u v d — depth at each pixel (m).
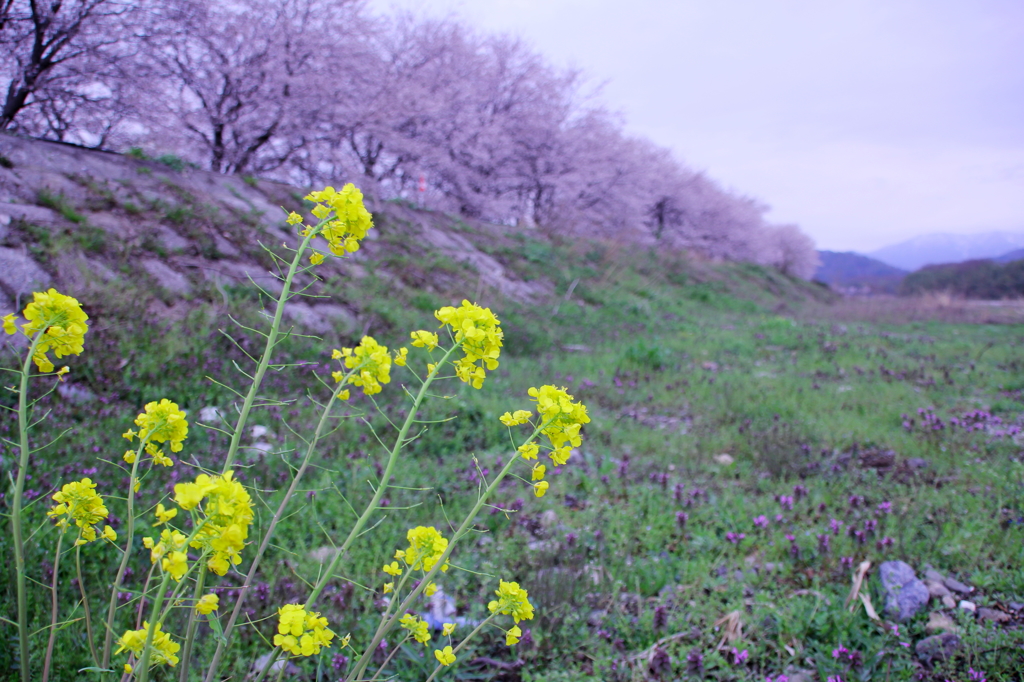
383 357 1.60
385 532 3.34
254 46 11.43
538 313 12.11
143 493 3.35
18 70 8.38
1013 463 4.68
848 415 6.26
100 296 5.82
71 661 2.13
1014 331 16.58
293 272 1.70
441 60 16.94
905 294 52.78
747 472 4.59
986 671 2.41
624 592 3.06
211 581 2.74
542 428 1.55
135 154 9.83
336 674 2.29
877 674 2.43
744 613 2.76
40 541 2.69
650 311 15.78
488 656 2.56
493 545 3.36
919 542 3.39
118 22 9.08
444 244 13.91
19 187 6.98
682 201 31.17
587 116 22.20
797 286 37.25
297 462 4.07
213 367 5.51
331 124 12.70
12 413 4.18
